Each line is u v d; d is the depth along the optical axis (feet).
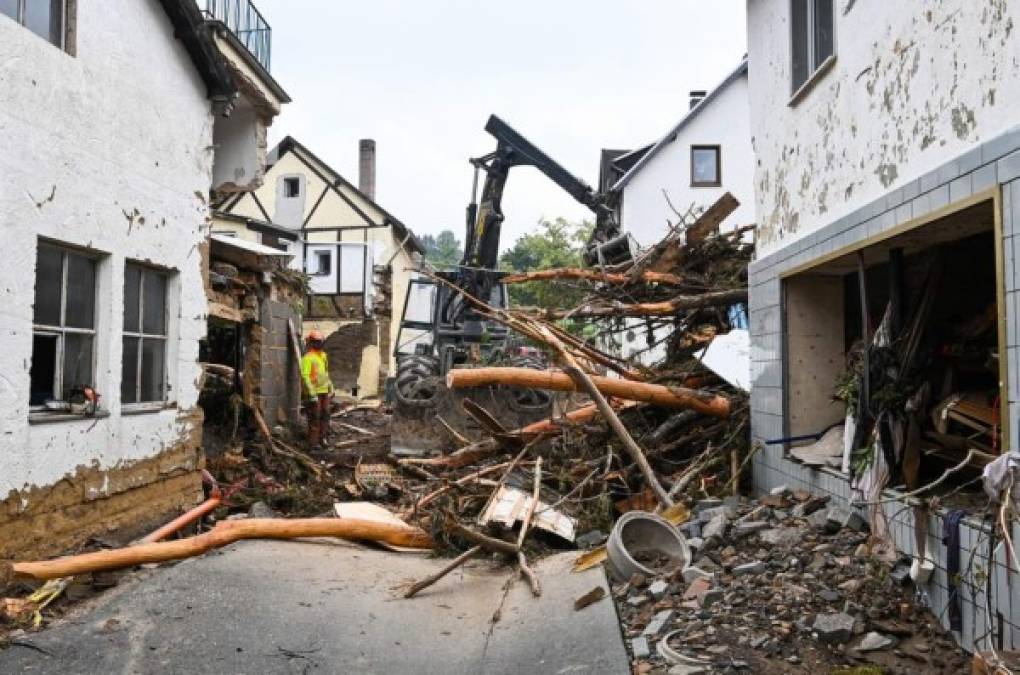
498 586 20.48
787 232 24.00
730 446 27.61
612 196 78.28
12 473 17.38
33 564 17.25
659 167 75.05
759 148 26.71
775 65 25.13
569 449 29.48
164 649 15.51
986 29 13.44
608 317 34.40
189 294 26.68
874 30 17.98
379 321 89.30
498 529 23.63
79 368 21.01
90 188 20.42
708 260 36.42
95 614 17.21
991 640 11.93
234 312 34.32
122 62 22.08
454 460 31.96
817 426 23.44
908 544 15.57
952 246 18.24
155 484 24.29
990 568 12.01
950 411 16.02
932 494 15.89
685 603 16.30
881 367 17.52
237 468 32.19
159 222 24.39
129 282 23.49
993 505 12.54
